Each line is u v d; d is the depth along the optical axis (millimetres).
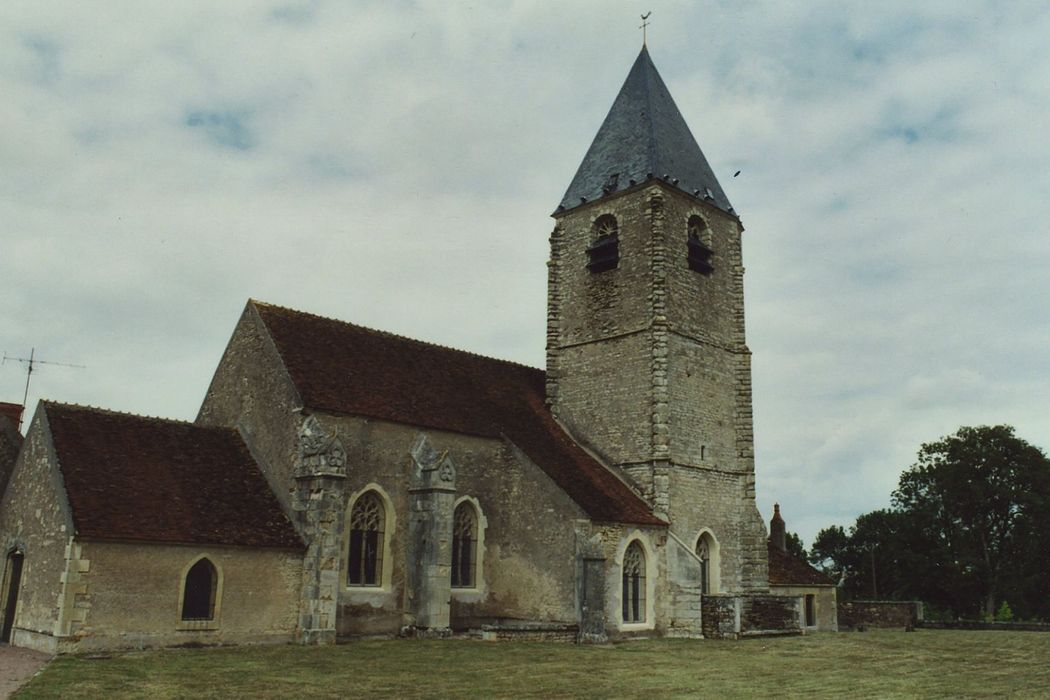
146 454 24891
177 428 26812
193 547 23000
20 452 25578
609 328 36438
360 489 27219
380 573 27516
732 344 38469
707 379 36562
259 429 27844
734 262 39625
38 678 16953
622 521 30281
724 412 37125
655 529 32125
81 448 23469
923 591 67375
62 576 20984
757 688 17469
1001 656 24844
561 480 30391
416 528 28000
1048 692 16922
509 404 35156
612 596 29703
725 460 36562
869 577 86562
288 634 24594
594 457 35312
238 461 27156
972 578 63438
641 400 34469
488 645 25109
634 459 34125
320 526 25031
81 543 21109
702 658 23391
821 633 36062
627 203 37094
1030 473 62438
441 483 27922
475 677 18547
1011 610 61688
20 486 24906
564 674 19344
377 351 32031
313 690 16297
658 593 31734
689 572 31781
